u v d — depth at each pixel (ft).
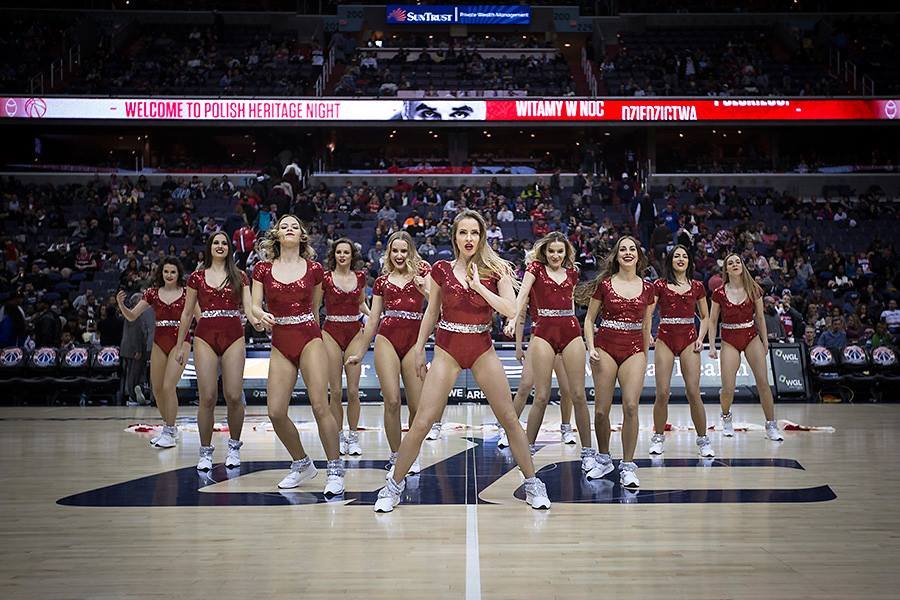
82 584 12.55
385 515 17.49
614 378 21.88
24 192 80.69
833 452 27.07
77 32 98.37
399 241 23.71
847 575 12.88
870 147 94.68
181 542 15.15
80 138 95.50
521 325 22.38
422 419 18.10
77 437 31.96
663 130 93.97
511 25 109.91
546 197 78.18
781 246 69.51
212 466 24.21
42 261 65.36
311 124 83.97
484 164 97.96
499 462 25.18
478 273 18.15
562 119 83.92
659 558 13.91
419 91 92.73
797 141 95.96
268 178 76.59
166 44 99.91
